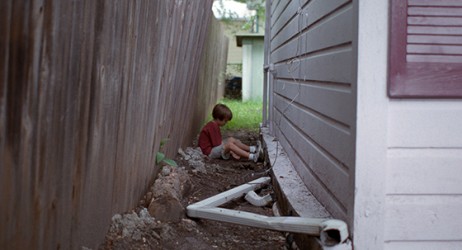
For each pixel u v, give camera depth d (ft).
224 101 48.96
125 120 10.66
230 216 11.87
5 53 5.42
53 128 6.93
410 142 8.94
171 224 12.00
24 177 6.23
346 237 9.11
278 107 21.39
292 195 12.68
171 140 17.43
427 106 8.91
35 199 6.63
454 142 8.97
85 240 8.91
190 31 18.13
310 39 13.15
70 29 7.09
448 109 8.95
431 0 8.72
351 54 9.14
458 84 8.79
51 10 6.41
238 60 66.90
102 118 9.09
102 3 8.36
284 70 19.19
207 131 22.16
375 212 8.96
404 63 8.73
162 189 13.15
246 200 15.42
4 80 5.46
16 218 6.13
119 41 9.55
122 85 10.11
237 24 66.59
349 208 9.22
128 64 10.36
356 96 8.77
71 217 8.09
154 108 13.38
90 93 8.29
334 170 10.48
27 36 5.88
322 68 11.57
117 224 10.66
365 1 8.64
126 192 11.48
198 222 12.71
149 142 13.34
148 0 11.41
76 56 7.46
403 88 8.74
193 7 18.11
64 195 7.66
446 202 9.08
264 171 18.83
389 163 8.96
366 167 8.87
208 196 15.78
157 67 13.14
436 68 8.77
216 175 18.81
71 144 7.68
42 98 6.46
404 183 9.00
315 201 12.11
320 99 11.76
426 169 9.00
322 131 11.57
